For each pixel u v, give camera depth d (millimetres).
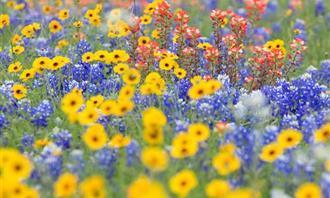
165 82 8172
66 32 10555
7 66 9008
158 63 8391
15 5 11734
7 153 5629
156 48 8398
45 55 9430
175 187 5227
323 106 7852
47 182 5832
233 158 5566
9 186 5184
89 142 5961
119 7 12820
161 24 9141
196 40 8781
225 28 11336
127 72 7465
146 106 7465
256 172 5871
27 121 7285
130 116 7082
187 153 5754
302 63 10367
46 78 7980
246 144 6449
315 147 6160
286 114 7758
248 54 9938
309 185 5227
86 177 5973
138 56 8664
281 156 5965
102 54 8359
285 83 8242
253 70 8539
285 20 12891
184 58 8633
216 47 9008
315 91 7992
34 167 6082
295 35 11375
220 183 5152
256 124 7012
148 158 5406
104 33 10078
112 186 5750
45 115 7246
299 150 6312
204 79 8164
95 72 8461
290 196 5836
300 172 5875
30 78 8305
